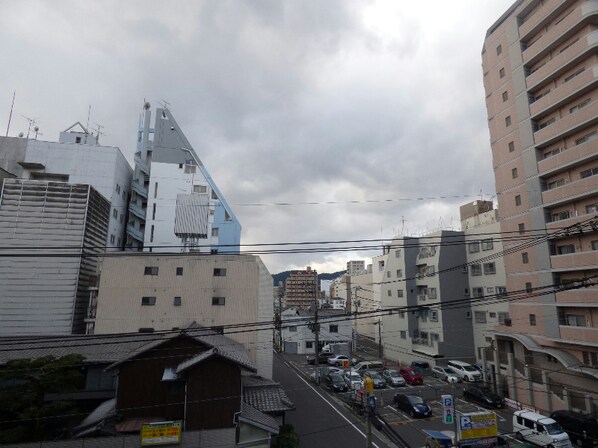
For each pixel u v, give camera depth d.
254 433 18.38
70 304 29.31
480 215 46.69
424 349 42.97
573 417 22.23
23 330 28.41
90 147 41.56
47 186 31.06
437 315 41.38
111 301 29.00
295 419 25.89
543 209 28.44
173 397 19.17
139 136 50.41
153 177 46.78
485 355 33.19
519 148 30.98
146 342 24.58
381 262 65.44
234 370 18.78
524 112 30.52
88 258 31.72
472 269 41.44
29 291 29.02
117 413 18.97
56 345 25.03
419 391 32.81
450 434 20.14
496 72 33.94
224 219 47.56
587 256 24.47
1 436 17.00
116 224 42.41
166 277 30.05
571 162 26.27
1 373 18.23
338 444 21.53
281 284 141.62
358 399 27.53
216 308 30.14
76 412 19.03
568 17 26.95
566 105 27.69
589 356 24.53
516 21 31.91
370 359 50.25
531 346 27.61
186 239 37.19
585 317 25.27
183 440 17.28
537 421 21.09
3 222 29.67
